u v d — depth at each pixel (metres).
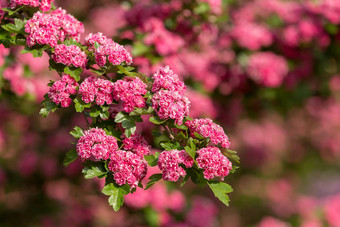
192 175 2.80
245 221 8.73
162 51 4.83
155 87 2.94
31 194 6.85
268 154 9.14
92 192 6.71
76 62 2.97
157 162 2.80
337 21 5.94
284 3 6.62
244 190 8.99
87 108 3.09
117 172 2.78
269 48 6.20
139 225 5.76
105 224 7.01
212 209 6.07
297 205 8.49
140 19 5.11
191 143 2.79
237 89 6.12
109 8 7.59
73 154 2.88
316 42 6.20
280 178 9.48
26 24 3.08
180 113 2.82
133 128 2.88
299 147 9.56
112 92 2.93
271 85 5.86
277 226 7.38
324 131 9.30
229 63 6.12
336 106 8.62
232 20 6.38
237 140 8.93
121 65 3.09
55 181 6.68
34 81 5.79
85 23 7.54
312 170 10.62
